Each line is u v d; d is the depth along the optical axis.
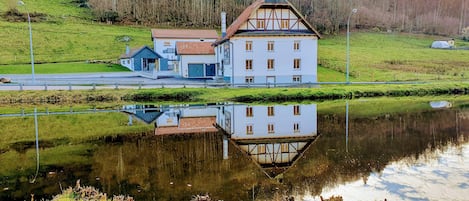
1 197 11.02
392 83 47.53
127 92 37.78
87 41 90.44
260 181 12.02
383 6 141.38
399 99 37.91
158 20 118.81
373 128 21.53
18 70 63.09
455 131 20.08
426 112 27.80
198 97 37.25
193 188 11.41
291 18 45.03
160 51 69.81
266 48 44.44
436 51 83.25
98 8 118.00
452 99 37.56
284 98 37.03
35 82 43.59
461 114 26.44
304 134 20.30
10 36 86.06
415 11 142.38
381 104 33.53
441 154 14.74
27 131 21.95
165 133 21.19
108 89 39.06
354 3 129.88
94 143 18.58
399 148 16.14
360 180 11.69
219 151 16.50
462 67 67.31
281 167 13.63
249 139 19.33
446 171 12.21
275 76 45.00
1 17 98.88
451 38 109.06
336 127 22.17
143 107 32.50
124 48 88.00
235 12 125.69
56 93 36.50
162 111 30.38
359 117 25.88
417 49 85.38
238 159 15.02
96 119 26.31
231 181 12.07
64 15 111.44
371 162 13.87
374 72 60.88
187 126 23.41
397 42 97.81
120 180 12.38
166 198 10.57
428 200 9.67
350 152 15.66
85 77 54.56
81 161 15.05
